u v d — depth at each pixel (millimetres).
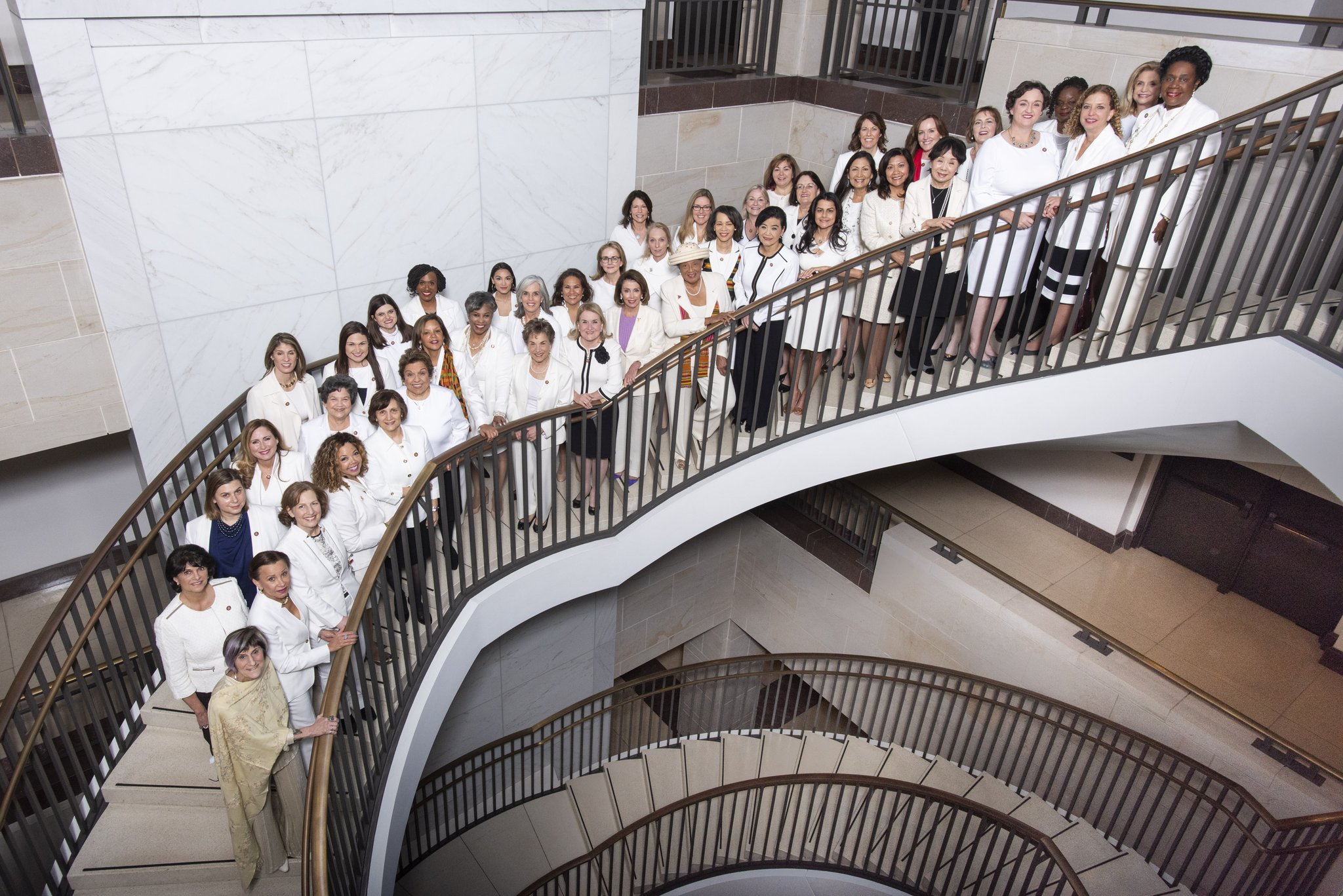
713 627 9781
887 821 6387
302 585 3646
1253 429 4039
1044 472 7688
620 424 5254
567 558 5125
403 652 4391
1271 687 5969
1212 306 4020
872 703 8125
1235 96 4992
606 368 4859
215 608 3391
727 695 10359
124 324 4773
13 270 4332
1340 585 6254
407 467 4336
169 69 4457
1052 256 4781
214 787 3727
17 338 4473
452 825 7203
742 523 8891
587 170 6543
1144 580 7066
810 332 5305
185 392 5141
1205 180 3848
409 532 4539
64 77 4148
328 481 3941
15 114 4145
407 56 5305
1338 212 3545
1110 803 6258
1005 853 4938
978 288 4562
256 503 4086
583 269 6906
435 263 5992
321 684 3969
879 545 7727
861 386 5125
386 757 3918
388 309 4828
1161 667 5703
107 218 4520
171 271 4840
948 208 4836
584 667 7242
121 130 4414
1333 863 4816
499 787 7379
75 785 4789
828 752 7066
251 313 5246
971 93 7117
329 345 5695
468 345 4949
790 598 8688
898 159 4836
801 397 5527
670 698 10570
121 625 5711
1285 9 6344
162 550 4359
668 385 5238
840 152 7719
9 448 4660
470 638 4738
